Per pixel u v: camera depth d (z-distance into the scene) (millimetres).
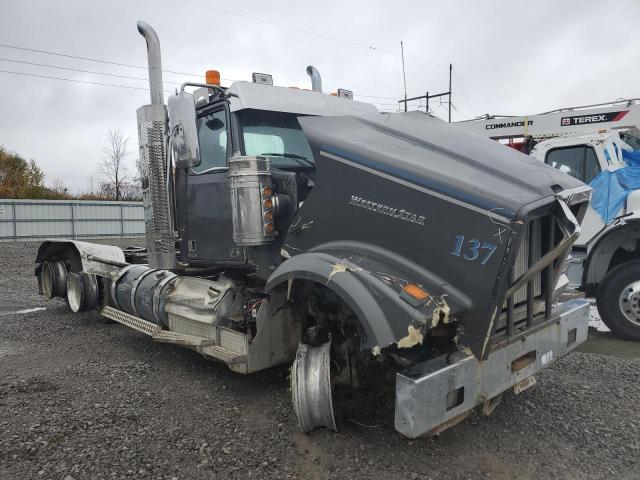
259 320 4055
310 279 3271
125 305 6016
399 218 3230
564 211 3043
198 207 4801
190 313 4695
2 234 26984
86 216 29328
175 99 4047
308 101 4863
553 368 5086
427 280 3059
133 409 4129
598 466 3256
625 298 6164
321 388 3336
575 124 10078
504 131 10789
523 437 3635
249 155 4305
